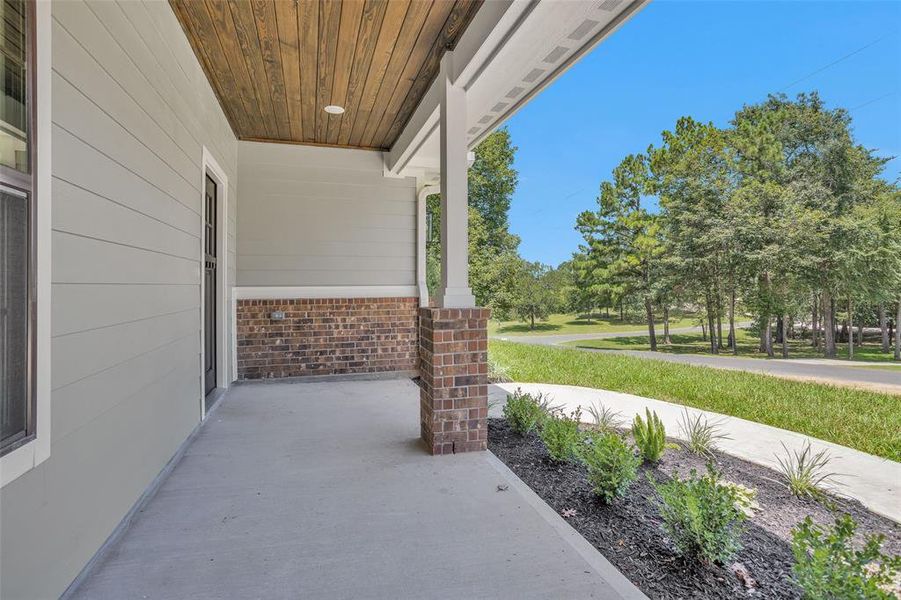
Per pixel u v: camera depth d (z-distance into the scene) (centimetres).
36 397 138
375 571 172
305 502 234
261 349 575
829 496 247
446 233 329
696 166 1400
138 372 226
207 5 288
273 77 395
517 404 365
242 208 572
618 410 450
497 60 294
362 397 480
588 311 2023
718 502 179
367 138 573
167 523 210
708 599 154
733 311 1332
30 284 135
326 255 598
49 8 146
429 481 262
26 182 134
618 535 200
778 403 478
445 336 310
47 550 143
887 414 415
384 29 317
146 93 240
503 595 157
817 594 133
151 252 246
